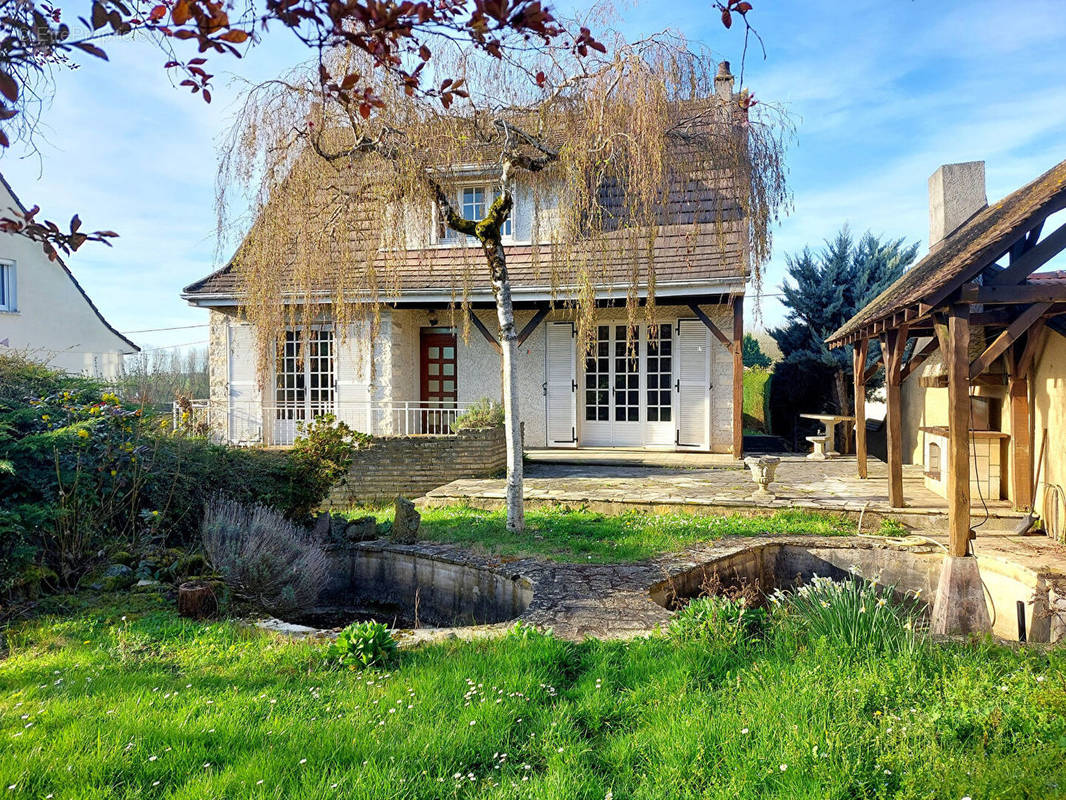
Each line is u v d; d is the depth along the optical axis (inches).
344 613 320.5
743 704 150.9
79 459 281.0
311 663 186.7
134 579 265.4
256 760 130.1
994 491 376.2
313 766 129.6
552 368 592.1
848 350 709.9
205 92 86.0
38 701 158.7
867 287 703.7
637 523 364.8
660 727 145.6
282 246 318.3
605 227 313.1
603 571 275.4
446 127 308.7
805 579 322.3
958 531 247.1
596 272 316.8
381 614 319.0
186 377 1019.9
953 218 521.7
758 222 318.7
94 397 335.3
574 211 301.4
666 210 330.3
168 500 311.6
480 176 369.1
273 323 333.1
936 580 305.7
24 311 772.0
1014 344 348.2
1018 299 234.7
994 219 320.2
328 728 143.3
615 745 139.9
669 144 305.7
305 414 572.4
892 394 360.5
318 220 324.5
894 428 362.6
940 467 401.4
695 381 565.9
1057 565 272.2
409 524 336.8
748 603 248.4
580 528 351.9
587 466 526.3
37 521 249.3
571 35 297.7
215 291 561.3
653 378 580.7
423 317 610.5
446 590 307.1
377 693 163.0
